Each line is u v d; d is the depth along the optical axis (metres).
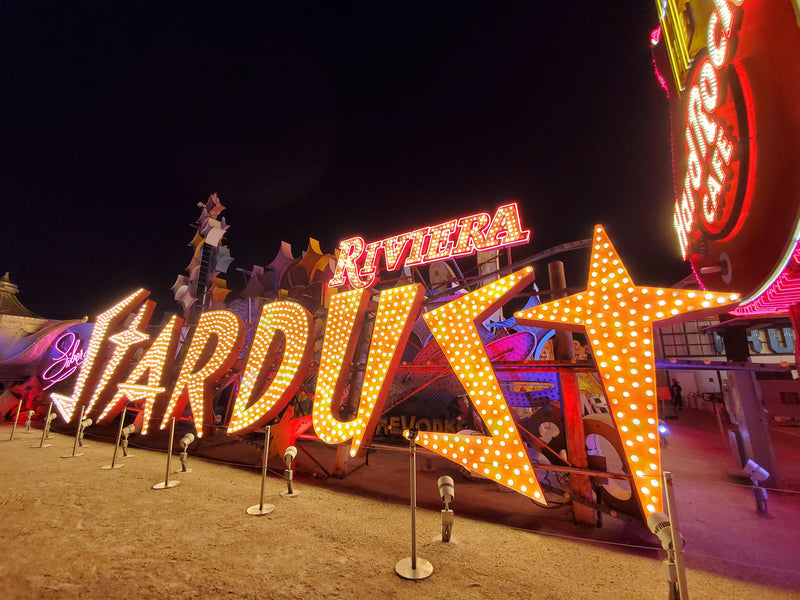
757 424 7.13
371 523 5.29
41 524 5.13
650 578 3.86
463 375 6.05
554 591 3.63
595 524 5.25
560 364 5.72
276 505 5.97
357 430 6.73
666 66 10.39
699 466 8.32
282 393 8.00
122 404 12.23
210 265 20.25
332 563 4.15
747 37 5.36
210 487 6.85
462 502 6.21
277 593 3.57
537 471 7.26
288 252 17.31
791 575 3.88
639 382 4.82
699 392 19.92
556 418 7.04
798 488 6.72
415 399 10.87
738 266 6.07
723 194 6.40
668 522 3.27
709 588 3.65
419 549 4.50
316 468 7.89
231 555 4.32
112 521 5.27
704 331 9.42
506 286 5.97
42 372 16.78
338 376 7.48
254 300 16.62
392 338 6.88
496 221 8.49
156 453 9.57
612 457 8.92
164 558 4.23
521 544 4.66
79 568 3.99
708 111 6.88
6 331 16.42
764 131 5.00
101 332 13.80
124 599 3.45
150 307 13.03
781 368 6.19
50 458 9.01
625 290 5.19
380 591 3.61
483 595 3.56
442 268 14.98
